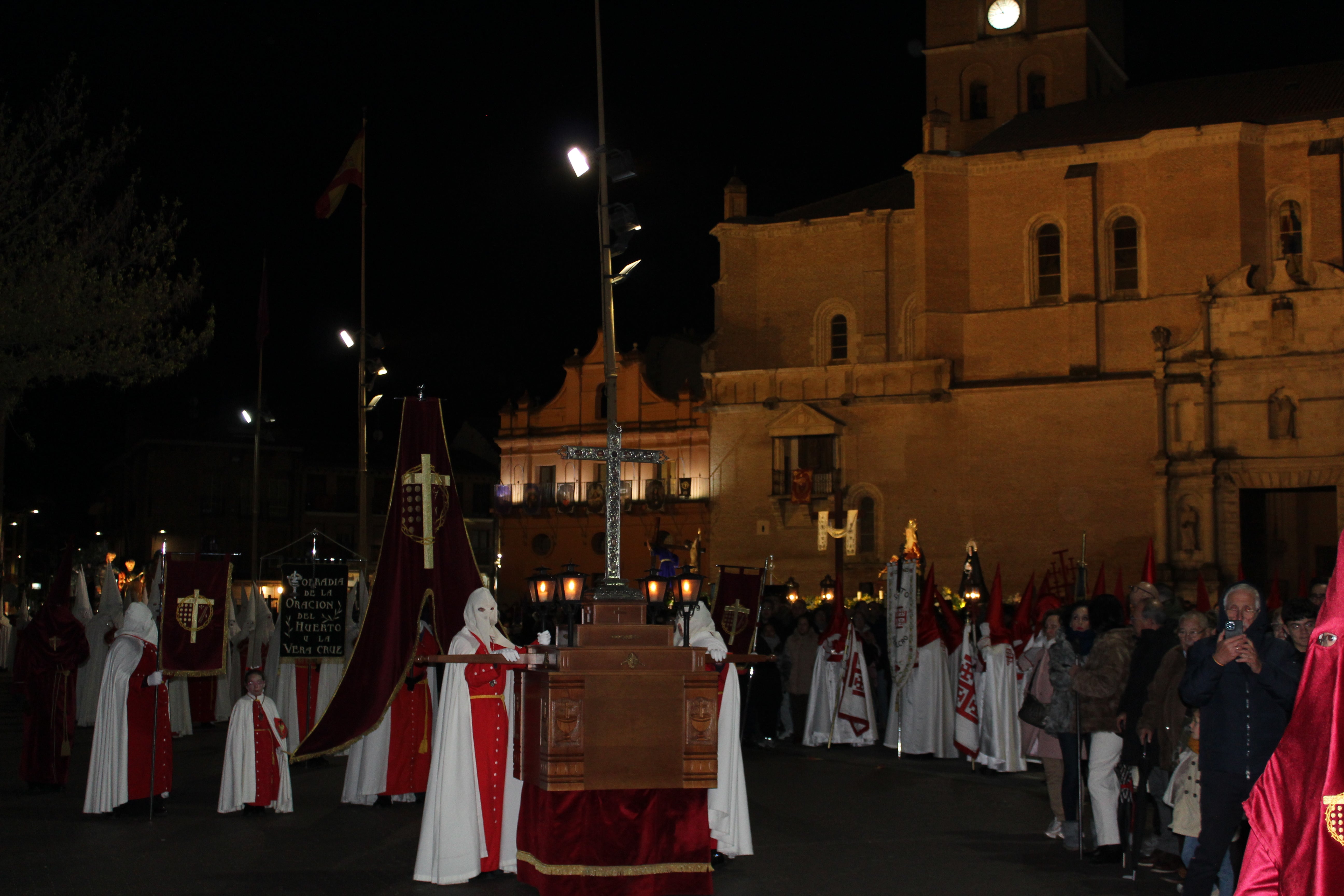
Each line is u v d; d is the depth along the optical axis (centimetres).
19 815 1481
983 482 4975
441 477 1355
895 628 2123
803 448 5297
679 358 6319
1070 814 1277
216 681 2577
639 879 1045
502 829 1166
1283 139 4725
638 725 1036
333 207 3173
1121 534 4738
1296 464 4503
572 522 5988
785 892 1092
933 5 6050
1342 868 546
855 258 5538
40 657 1673
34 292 2117
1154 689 1103
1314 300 4534
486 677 1171
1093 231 4934
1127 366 4856
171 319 2375
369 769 1559
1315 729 570
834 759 2127
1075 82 5769
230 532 7000
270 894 1077
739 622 2011
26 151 2197
